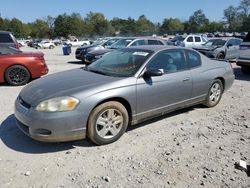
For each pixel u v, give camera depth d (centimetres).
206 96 603
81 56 1608
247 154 409
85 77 457
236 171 362
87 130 408
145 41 1380
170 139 455
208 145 436
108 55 558
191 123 529
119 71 476
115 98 430
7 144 425
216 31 9956
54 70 1246
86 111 395
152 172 356
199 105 637
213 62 619
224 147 430
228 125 524
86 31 11431
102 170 359
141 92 454
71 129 389
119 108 431
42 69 892
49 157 389
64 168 362
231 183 336
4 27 10625
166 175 350
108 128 426
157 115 500
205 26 10625
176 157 395
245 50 1104
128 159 388
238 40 1684
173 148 422
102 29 11394
